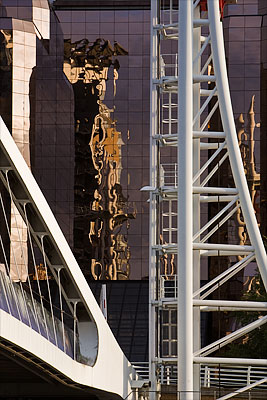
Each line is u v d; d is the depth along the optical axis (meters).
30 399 116.81
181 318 105.12
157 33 121.44
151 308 115.75
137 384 116.19
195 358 105.94
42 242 89.31
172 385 125.38
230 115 111.81
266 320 110.56
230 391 125.44
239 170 111.94
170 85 121.31
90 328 102.19
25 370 107.94
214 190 111.62
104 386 103.12
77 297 97.69
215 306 111.06
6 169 79.81
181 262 106.00
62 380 97.88
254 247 111.75
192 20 109.38
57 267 93.50
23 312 90.69
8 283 88.00
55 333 96.81
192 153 116.50
